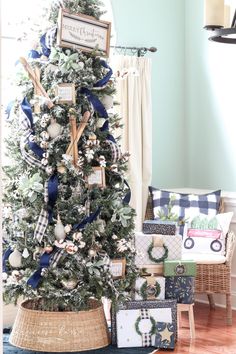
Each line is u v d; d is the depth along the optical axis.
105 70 3.98
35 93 3.82
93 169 3.82
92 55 3.90
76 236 3.72
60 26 3.75
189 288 4.36
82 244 3.74
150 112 5.27
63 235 3.73
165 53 5.63
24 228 3.76
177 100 5.72
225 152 5.44
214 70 5.52
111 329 4.14
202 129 5.64
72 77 3.79
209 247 4.95
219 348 4.11
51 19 3.91
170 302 4.19
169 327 4.12
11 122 3.94
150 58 5.39
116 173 4.00
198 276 4.77
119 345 4.08
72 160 3.74
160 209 5.18
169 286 4.36
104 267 3.82
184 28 5.73
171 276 4.36
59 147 3.78
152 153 5.55
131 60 5.14
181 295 4.36
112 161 3.98
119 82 5.05
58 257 3.74
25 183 3.72
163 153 5.64
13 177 3.89
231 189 5.39
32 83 3.88
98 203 3.83
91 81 3.85
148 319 4.13
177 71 5.71
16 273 3.77
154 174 5.57
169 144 5.68
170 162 5.68
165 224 4.47
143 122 5.22
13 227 3.81
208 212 5.13
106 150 3.95
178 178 5.74
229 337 4.39
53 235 3.73
